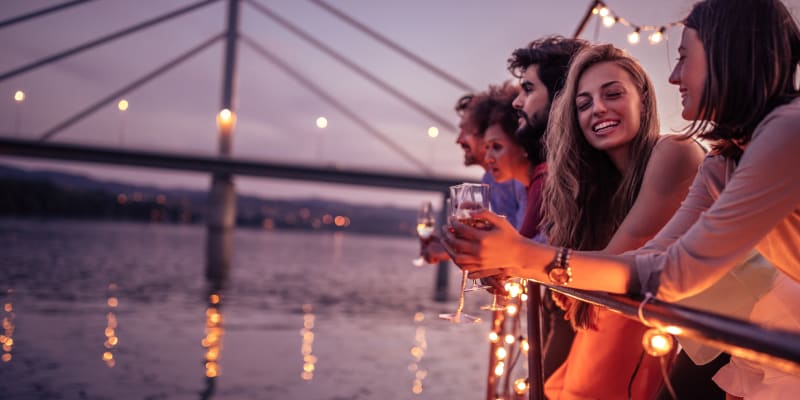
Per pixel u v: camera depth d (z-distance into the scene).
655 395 1.57
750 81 0.97
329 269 42.62
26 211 132.12
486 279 1.57
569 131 1.54
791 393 1.09
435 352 10.26
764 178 0.88
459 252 1.03
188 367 8.25
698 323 0.65
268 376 7.73
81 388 6.79
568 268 0.97
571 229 1.57
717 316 0.64
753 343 0.55
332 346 10.80
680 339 1.31
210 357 9.16
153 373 7.75
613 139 1.43
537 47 2.05
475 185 1.45
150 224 153.00
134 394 6.60
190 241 74.56
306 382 7.39
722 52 0.99
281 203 196.62
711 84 1.00
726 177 1.09
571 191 1.56
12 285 20.94
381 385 7.27
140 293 20.70
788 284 1.18
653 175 1.37
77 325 12.59
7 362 8.12
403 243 172.62
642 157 1.44
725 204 0.90
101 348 9.70
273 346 10.65
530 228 2.02
